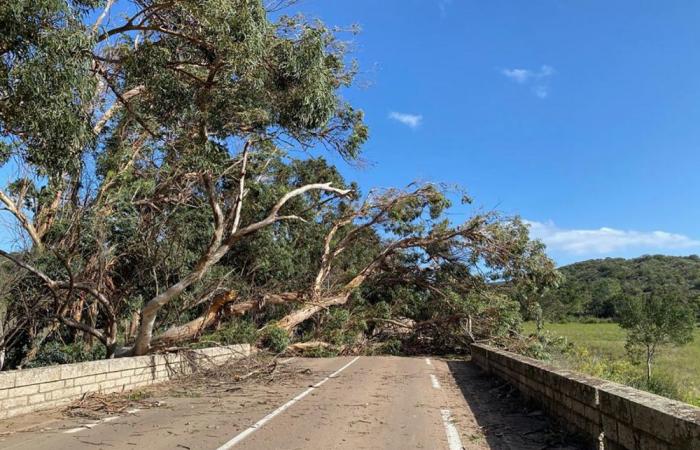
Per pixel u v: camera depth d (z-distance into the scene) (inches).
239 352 762.8
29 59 282.8
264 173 973.2
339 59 535.5
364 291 1305.4
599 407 271.1
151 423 366.0
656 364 1279.5
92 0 310.2
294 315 1073.5
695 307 1469.0
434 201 1199.6
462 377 692.1
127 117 623.5
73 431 338.0
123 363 519.5
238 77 449.7
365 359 995.3
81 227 613.6
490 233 1176.8
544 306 2471.7
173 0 368.2
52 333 705.0
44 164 325.7
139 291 748.0
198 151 538.6
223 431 339.9
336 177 1254.9
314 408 433.4
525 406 438.0
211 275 818.8
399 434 335.3
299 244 1219.2
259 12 384.5
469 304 1141.7
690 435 182.2
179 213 753.6
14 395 380.2
